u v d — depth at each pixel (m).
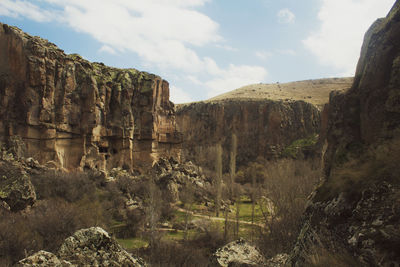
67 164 57.81
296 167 66.56
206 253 29.56
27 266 4.95
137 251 26.31
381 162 7.38
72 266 5.23
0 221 23.06
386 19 9.39
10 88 52.56
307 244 7.82
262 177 83.38
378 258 5.66
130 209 43.06
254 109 140.88
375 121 8.62
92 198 44.06
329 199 8.00
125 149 68.94
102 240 5.79
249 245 12.52
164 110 81.69
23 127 52.44
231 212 53.38
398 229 5.78
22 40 54.38
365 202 6.79
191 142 143.62
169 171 68.25
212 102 152.38
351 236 6.56
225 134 140.75
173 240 33.97
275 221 33.53
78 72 63.09
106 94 68.38
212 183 70.56
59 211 29.25
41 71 53.91
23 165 44.44
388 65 8.73
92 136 61.56
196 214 50.69
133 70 80.88
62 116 56.91
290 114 136.62
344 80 186.38
